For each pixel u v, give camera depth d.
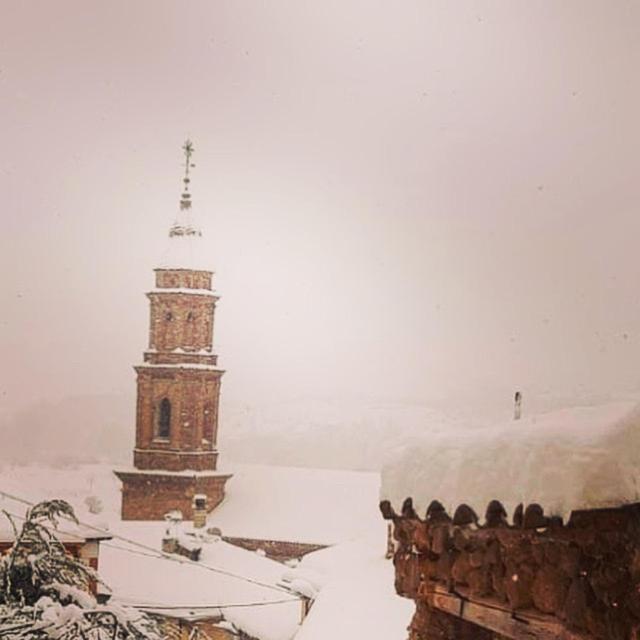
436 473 4.93
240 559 33.31
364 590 23.02
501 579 4.65
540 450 4.14
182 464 60.44
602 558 3.96
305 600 25.48
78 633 8.29
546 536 4.25
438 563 5.18
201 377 61.31
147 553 30.47
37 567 8.82
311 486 60.81
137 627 8.79
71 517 9.35
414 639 5.35
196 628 14.06
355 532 56.72
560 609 4.20
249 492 60.94
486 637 5.21
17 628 8.20
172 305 61.97
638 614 3.80
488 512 4.44
